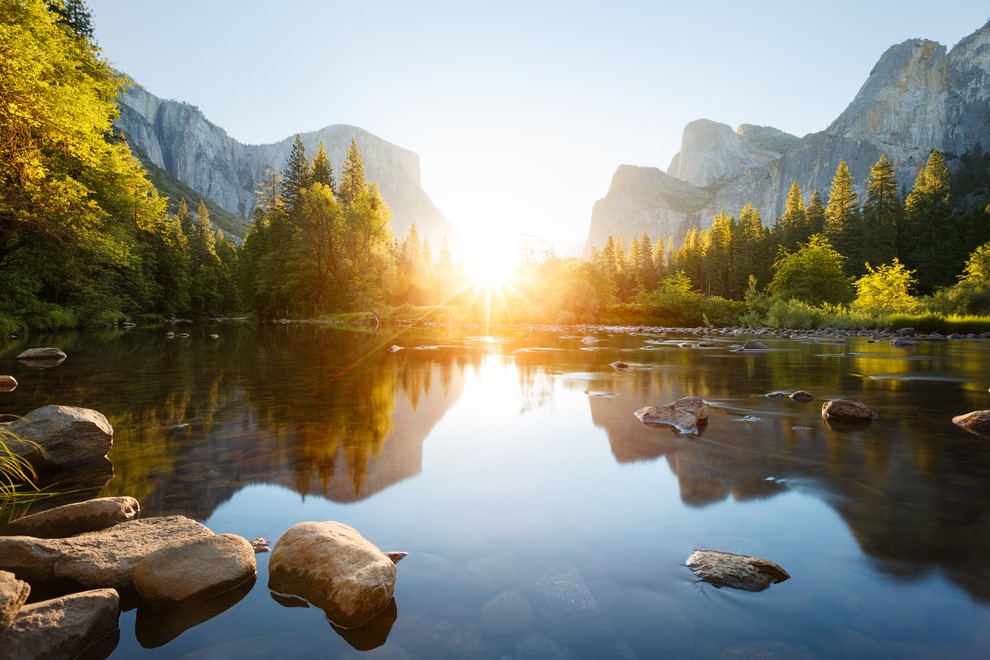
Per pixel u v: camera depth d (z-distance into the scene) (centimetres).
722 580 246
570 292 4606
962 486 382
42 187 1320
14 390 784
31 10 1429
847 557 272
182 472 412
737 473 414
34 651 197
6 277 2053
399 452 474
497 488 380
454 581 251
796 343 2111
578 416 642
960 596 234
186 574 245
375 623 219
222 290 6569
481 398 768
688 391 843
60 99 1279
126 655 204
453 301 5991
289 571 254
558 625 216
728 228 8106
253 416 625
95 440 445
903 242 6369
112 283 3138
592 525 314
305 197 5231
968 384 928
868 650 197
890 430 566
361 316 4488
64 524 301
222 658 201
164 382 893
